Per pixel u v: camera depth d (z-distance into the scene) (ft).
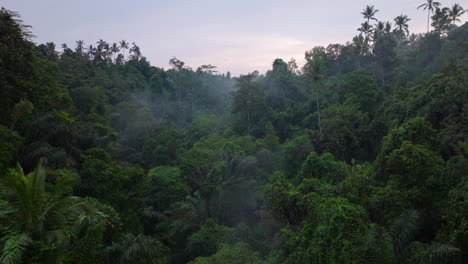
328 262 39.65
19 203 29.43
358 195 53.72
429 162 51.08
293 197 56.44
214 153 120.98
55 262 29.12
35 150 53.36
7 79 62.28
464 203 37.24
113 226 53.42
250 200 96.68
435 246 35.50
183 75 326.24
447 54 151.23
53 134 60.75
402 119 93.45
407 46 275.18
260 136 176.86
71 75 175.63
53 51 204.44
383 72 212.64
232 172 103.24
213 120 220.02
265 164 117.29
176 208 92.84
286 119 180.04
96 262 44.32
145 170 134.10
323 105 167.02
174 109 279.90
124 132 163.32
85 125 81.56
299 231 50.31
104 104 151.64
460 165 46.50
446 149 60.13
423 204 47.50
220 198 95.40
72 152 66.23
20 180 29.09
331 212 42.73
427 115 78.43
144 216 88.22
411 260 37.14
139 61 335.67
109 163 75.05
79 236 37.93
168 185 103.50
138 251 46.19
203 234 76.89
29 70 69.87
